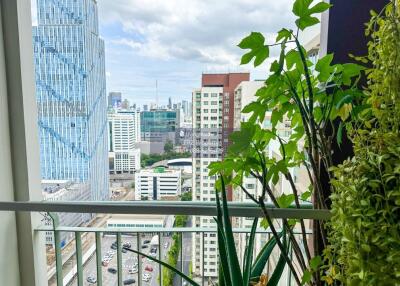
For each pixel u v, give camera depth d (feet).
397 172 2.07
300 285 3.06
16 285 4.38
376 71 2.31
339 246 2.53
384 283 2.08
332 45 3.78
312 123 2.96
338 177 2.44
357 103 2.94
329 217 3.04
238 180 3.26
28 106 4.26
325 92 3.07
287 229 3.25
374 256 2.12
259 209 3.30
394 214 2.10
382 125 2.27
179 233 4.47
